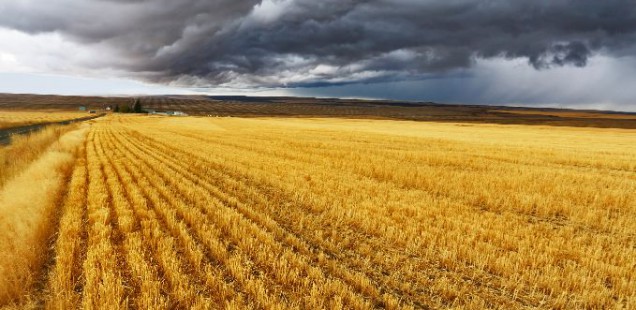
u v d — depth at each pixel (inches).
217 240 288.7
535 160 884.6
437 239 315.0
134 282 234.1
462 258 282.2
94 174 573.3
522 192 502.6
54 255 280.4
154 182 523.2
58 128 1601.9
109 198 442.9
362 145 1173.1
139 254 263.7
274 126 2509.8
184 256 273.3
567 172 684.7
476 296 229.5
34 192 424.5
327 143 1210.6
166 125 2506.2
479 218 378.3
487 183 554.6
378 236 332.8
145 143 1171.9
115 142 1198.9
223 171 652.1
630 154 1058.7
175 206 399.2
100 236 295.1
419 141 1390.3
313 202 432.8
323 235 334.0
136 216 362.9
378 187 517.0
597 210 427.5
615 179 625.3
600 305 223.0
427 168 679.1
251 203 428.8
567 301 227.8
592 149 1205.1
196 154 873.5
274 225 340.2
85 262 247.0
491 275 259.6
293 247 299.3
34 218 328.8
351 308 211.3
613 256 294.2
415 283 248.4
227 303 203.6
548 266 263.1
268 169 663.8
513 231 343.3
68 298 210.8
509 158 902.4
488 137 1752.0
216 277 235.9
